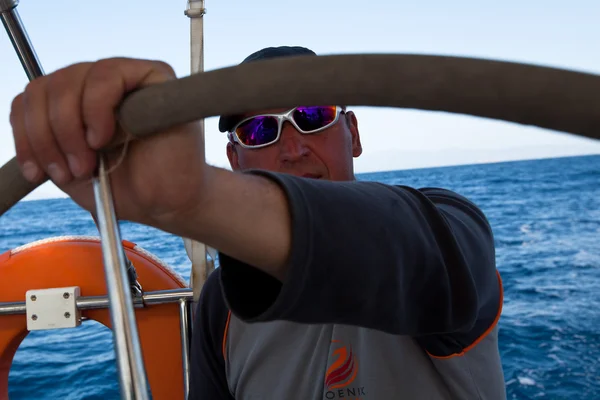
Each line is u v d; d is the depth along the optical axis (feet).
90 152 1.41
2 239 75.77
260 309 1.94
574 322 20.25
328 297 1.85
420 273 2.11
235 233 1.73
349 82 1.13
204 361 4.41
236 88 1.22
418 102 1.09
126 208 1.56
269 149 4.87
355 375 3.38
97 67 1.38
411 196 2.32
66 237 5.43
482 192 73.97
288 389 3.63
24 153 1.47
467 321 2.23
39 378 15.92
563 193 67.56
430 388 3.25
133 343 1.45
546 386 14.93
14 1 3.33
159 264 5.44
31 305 5.05
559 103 0.95
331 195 1.95
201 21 4.70
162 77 1.42
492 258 2.87
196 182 1.53
